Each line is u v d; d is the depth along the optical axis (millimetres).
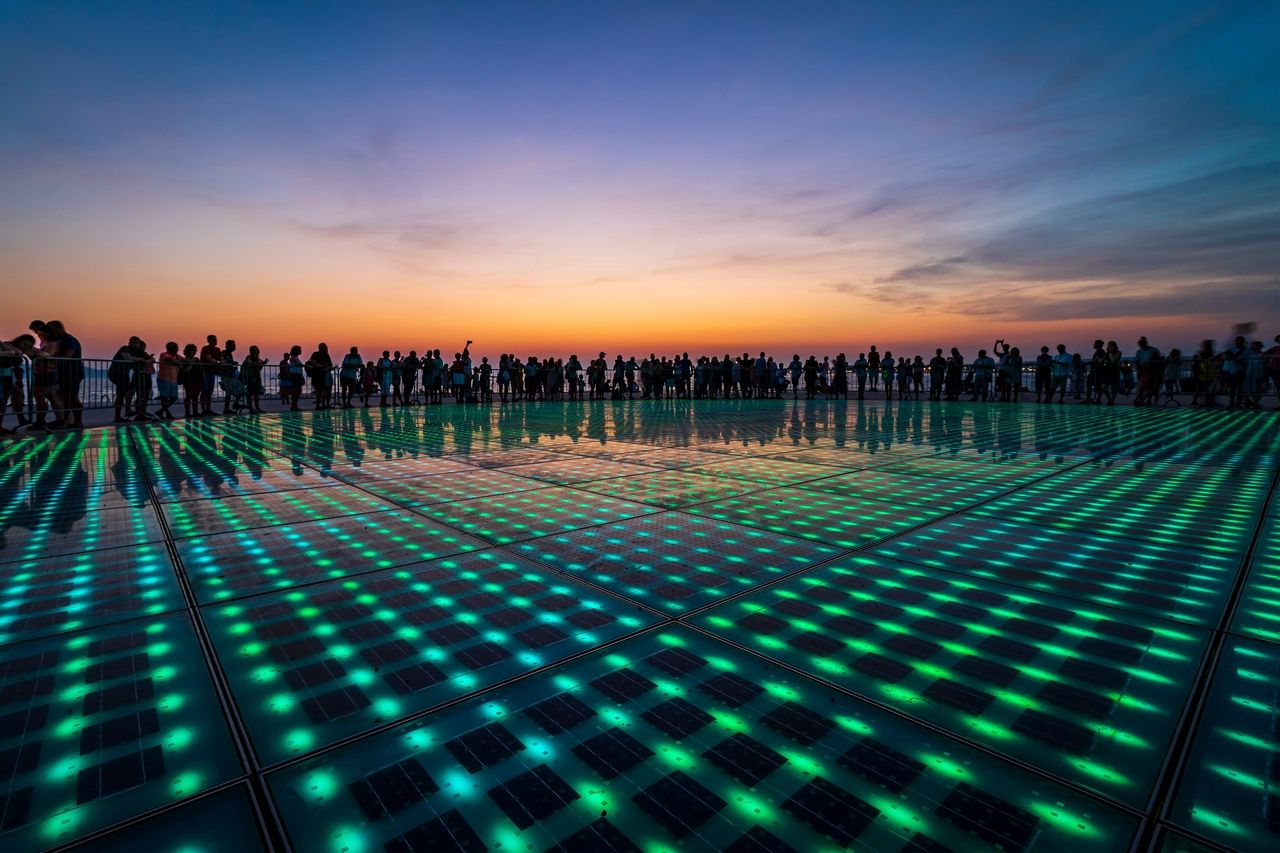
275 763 1697
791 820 1478
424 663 2262
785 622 2598
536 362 21156
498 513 4539
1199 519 4281
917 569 3256
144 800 1546
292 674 2182
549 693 2051
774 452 7844
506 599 2869
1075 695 2014
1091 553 3516
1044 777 1620
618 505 4793
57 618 2654
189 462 7008
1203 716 1886
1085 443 8562
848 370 22797
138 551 3605
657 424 12000
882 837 1423
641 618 2645
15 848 1379
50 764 1682
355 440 9305
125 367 11727
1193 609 2697
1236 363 14484
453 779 1633
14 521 4301
